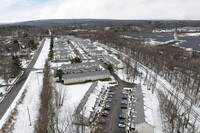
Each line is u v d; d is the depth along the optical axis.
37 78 96.19
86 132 49.62
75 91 79.12
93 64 113.94
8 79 90.44
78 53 163.25
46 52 166.12
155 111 62.31
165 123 55.62
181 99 72.00
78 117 54.09
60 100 68.88
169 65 106.00
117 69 110.50
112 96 74.56
